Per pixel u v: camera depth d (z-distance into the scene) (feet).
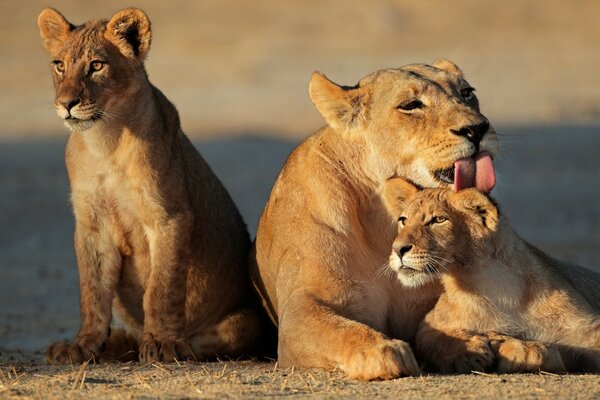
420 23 164.25
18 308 55.62
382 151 35.01
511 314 33.73
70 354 37.24
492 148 34.19
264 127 111.34
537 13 169.68
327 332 32.17
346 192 35.29
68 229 78.59
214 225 40.98
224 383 30.42
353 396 28.07
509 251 33.81
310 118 115.14
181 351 37.70
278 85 130.41
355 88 35.55
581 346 33.30
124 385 30.50
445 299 34.27
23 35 154.81
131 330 41.01
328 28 160.45
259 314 41.24
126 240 39.01
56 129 112.47
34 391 29.78
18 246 73.92
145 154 38.14
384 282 35.53
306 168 35.94
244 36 156.66
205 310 40.55
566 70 138.10
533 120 113.80
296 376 31.27
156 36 156.04
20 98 124.67
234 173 93.45
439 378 30.50
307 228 35.04
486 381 29.91
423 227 33.68
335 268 34.45
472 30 161.07
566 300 33.71
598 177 90.27
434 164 34.19
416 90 34.63
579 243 69.46
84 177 38.58
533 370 31.65
